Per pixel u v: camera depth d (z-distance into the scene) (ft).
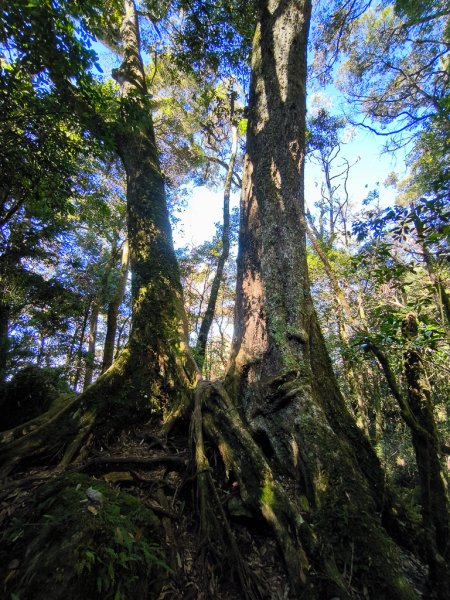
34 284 34.86
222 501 10.38
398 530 10.34
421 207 10.27
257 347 13.44
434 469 8.64
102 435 13.28
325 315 33.94
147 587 7.45
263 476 10.18
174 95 41.98
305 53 16.71
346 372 27.91
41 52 11.91
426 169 36.65
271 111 15.64
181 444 13.44
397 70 38.47
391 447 28.89
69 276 49.24
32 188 17.52
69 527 7.32
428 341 9.23
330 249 32.01
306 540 8.55
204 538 9.34
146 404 14.85
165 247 19.16
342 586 7.62
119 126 15.42
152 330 16.51
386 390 23.86
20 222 29.96
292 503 9.59
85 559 6.66
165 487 11.33
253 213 15.65
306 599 7.61
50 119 13.97
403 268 11.58
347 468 9.88
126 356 15.70
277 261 13.75
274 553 9.14
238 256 16.17
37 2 10.67
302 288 13.66
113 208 43.98
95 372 60.70
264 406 11.94
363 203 23.86
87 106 14.28
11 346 33.71
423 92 34.94
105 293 49.90
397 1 31.65
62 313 41.98
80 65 12.87
